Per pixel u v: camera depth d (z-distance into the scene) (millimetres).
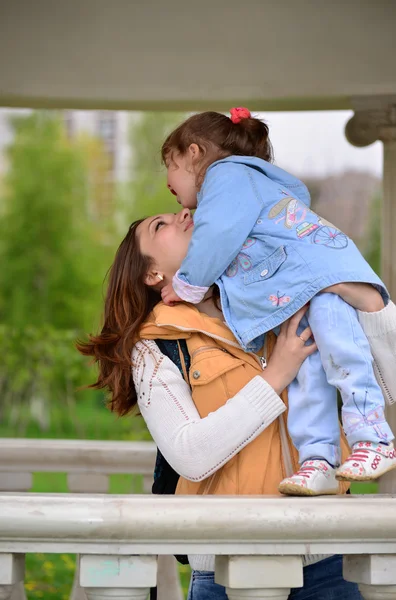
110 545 1756
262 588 1808
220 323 2344
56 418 9766
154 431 2195
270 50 4418
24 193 18438
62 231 18531
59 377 9336
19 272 18141
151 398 2229
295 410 2170
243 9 4434
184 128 2719
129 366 2350
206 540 1756
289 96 4414
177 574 3508
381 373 2244
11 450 3836
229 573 1794
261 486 2174
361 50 4340
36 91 4461
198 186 2680
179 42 4473
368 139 4332
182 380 2264
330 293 2188
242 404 2092
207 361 2232
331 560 2250
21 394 9555
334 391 2197
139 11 4477
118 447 3875
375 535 1794
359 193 16594
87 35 4473
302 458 2115
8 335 8977
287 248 2244
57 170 18656
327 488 2049
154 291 2588
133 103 4566
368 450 2035
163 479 2420
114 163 21219
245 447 2197
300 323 2260
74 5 4461
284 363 2150
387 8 4320
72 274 18250
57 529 1718
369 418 2082
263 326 2195
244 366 2250
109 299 2520
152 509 1739
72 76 4469
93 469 3859
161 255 2500
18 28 4441
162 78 4477
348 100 4441
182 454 2098
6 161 19141
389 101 4309
